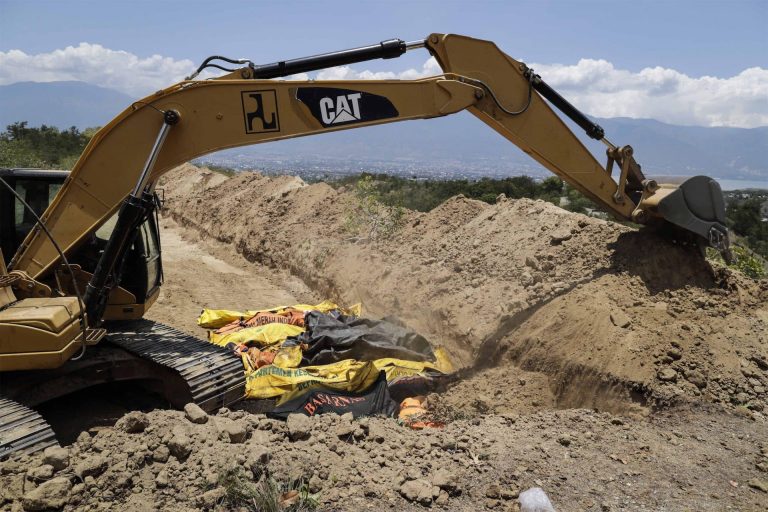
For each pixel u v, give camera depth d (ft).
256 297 40.24
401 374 23.90
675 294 23.81
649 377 20.04
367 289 35.68
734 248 32.94
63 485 12.84
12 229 21.62
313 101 20.90
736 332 21.67
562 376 22.02
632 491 14.46
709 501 14.12
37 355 17.02
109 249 18.97
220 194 71.00
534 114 23.99
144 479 13.57
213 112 20.18
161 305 36.91
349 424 16.72
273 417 19.97
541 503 13.38
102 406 22.68
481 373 24.59
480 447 16.46
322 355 24.84
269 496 12.75
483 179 70.23
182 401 21.12
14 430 15.10
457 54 22.84
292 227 50.03
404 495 13.74
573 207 58.03
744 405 19.04
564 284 26.23
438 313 29.71
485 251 33.06
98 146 19.77
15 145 84.99
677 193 24.20
